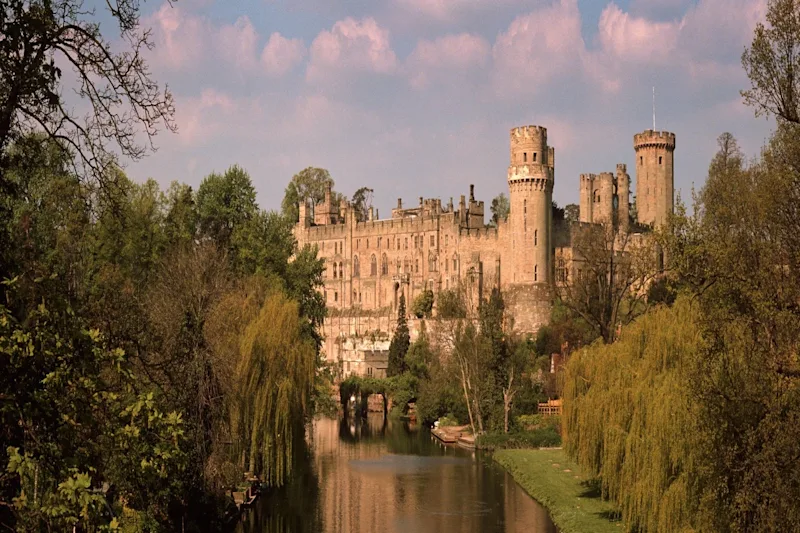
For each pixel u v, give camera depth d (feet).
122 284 220.23
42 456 78.38
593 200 643.45
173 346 180.55
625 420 192.34
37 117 84.23
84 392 82.79
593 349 242.58
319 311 354.54
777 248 137.08
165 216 324.80
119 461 98.02
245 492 221.66
